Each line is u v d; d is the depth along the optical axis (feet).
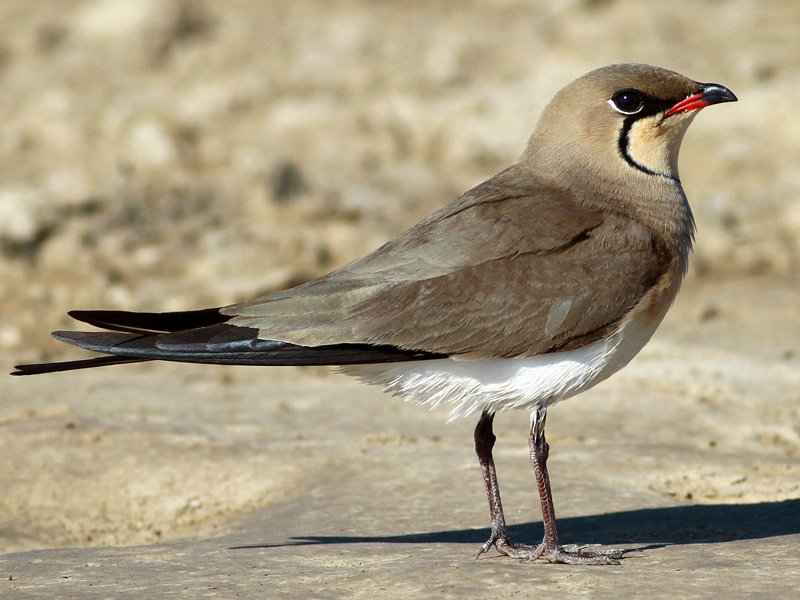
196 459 40.70
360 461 40.37
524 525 33.40
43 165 77.97
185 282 64.39
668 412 46.52
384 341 29.17
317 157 79.25
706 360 53.11
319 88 88.69
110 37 95.45
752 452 41.75
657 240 30.76
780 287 63.36
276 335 29.14
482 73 90.07
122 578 27.63
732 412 46.37
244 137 82.12
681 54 87.71
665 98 31.27
